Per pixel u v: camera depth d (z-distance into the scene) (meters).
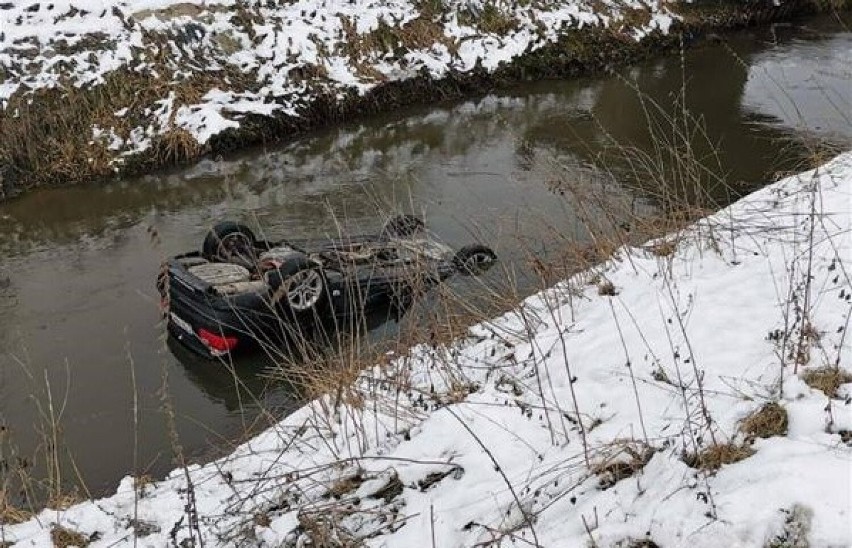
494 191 11.59
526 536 3.52
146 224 11.16
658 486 3.46
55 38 13.47
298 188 12.26
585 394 4.64
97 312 8.71
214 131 13.56
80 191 12.34
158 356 7.69
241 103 14.27
